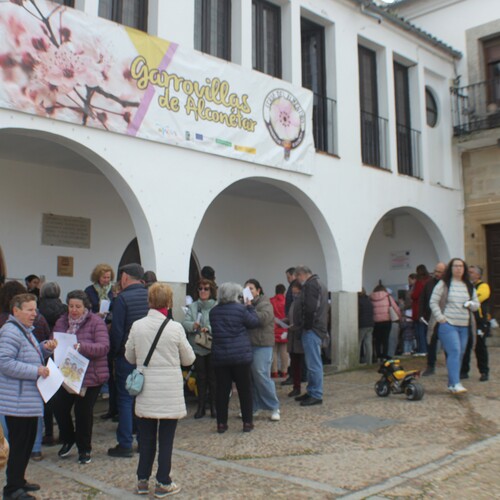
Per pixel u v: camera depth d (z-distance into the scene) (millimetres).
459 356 7438
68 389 4711
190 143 7699
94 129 6770
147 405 4055
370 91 11625
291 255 13117
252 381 6398
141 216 7199
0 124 6023
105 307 6246
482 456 4828
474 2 13250
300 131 9391
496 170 12711
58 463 4965
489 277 12852
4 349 3984
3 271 8430
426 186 12141
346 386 8328
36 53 6254
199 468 4719
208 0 8852
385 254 14203
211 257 11555
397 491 4043
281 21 9875
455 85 13281
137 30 7238
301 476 4438
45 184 8984
